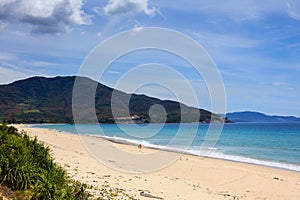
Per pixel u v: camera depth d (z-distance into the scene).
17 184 6.69
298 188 15.15
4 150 7.59
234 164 22.61
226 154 30.31
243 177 17.38
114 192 9.32
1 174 6.75
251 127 113.94
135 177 13.09
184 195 10.80
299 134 69.56
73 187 8.09
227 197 12.01
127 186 10.74
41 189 6.69
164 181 13.25
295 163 25.27
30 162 7.64
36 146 8.98
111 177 12.03
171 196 10.27
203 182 15.29
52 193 6.81
